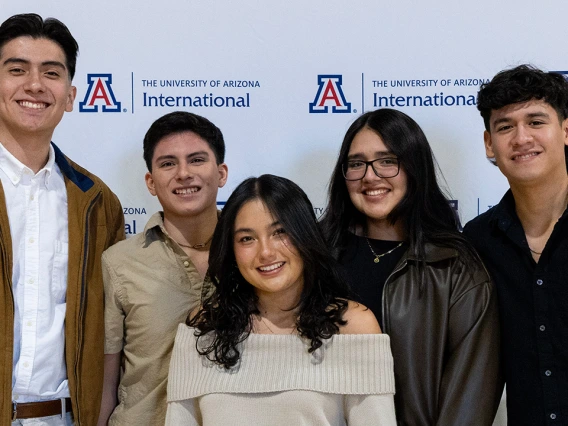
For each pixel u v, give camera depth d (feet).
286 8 8.13
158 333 6.52
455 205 8.29
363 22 8.14
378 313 6.19
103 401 6.82
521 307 5.96
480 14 8.13
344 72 8.18
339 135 8.23
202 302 6.10
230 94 8.20
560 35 8.14
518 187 5.97
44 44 6.23
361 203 6.37
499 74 6.10
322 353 5.46
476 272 6.06
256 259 5.49
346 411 5.49
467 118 8.22
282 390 5.32
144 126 8.21
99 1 8.09
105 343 6.72
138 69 8.16
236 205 5.61
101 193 6.94
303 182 8.29
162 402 6.48
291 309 5.74
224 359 5.50
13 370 6.05
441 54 8.17
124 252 6.79
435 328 5.94
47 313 6.22
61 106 6.39
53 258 6.33
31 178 6.34
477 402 5.68
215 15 8.13
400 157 6.18
